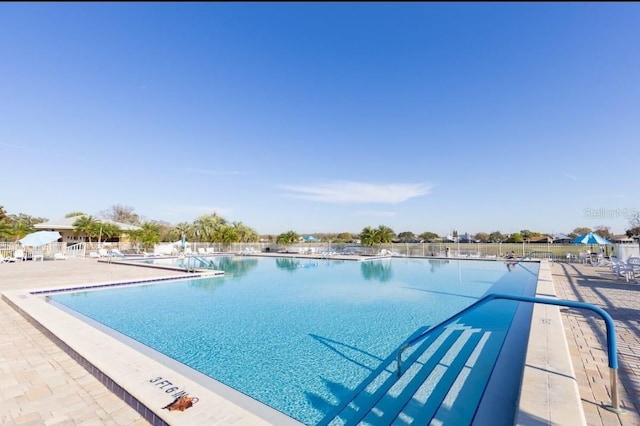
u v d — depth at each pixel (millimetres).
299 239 33344
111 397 3355
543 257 21484
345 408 3631
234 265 21000
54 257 22766
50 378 3793
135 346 5777
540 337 4406
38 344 4984
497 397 3279
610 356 2826
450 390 3934
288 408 3631
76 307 8820
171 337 6285
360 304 9219
